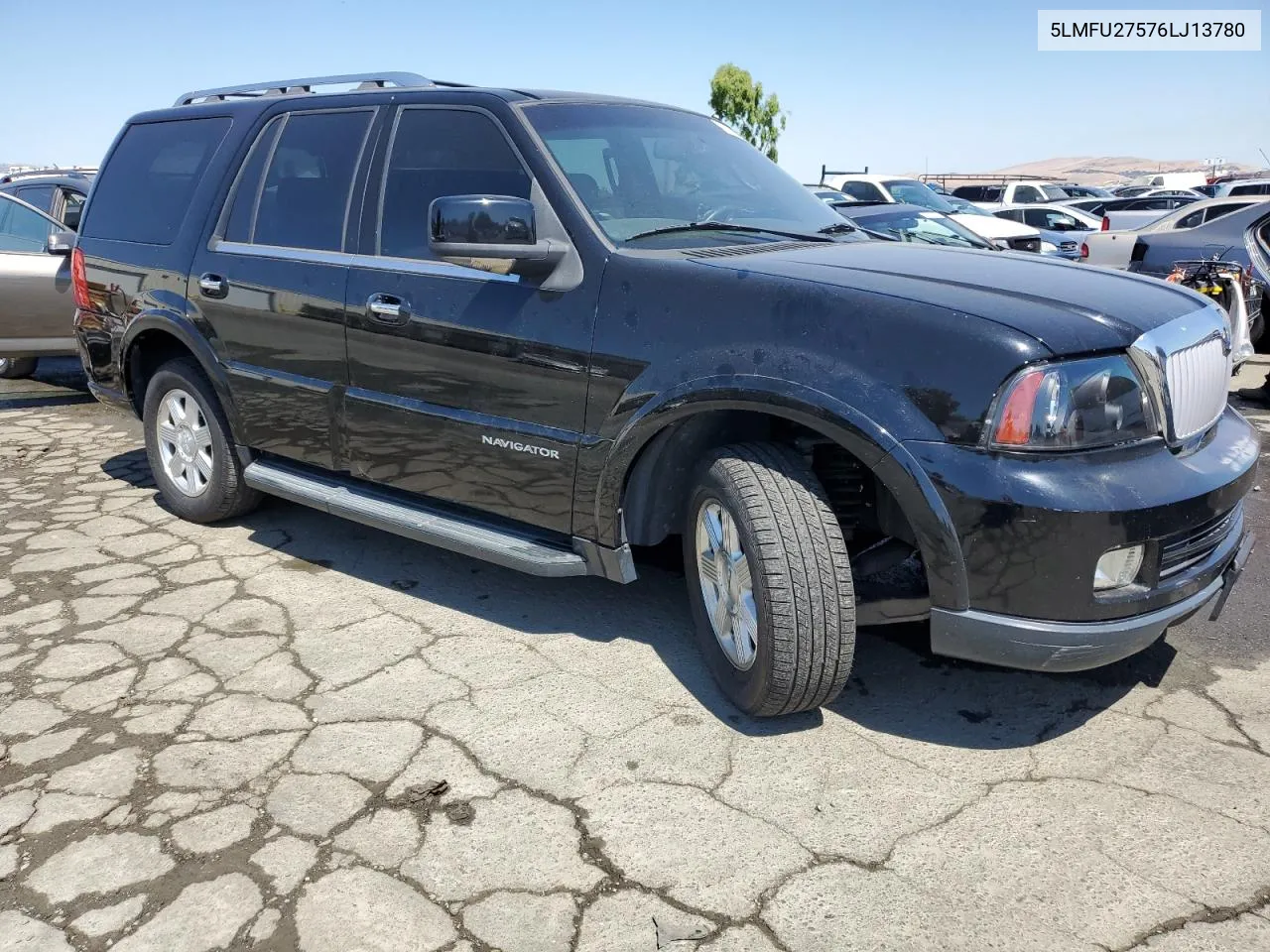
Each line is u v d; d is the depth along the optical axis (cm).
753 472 274
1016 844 243
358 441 380
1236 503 274
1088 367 244
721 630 301
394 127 373
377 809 258
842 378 255
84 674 330
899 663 335
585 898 226
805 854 240
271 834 248
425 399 351
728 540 290
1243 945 211
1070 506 235
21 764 279
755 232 343
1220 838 244
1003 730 294
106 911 223
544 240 314
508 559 329
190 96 486
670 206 343
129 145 494
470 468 344
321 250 386
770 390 263
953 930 216
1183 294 297
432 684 321
